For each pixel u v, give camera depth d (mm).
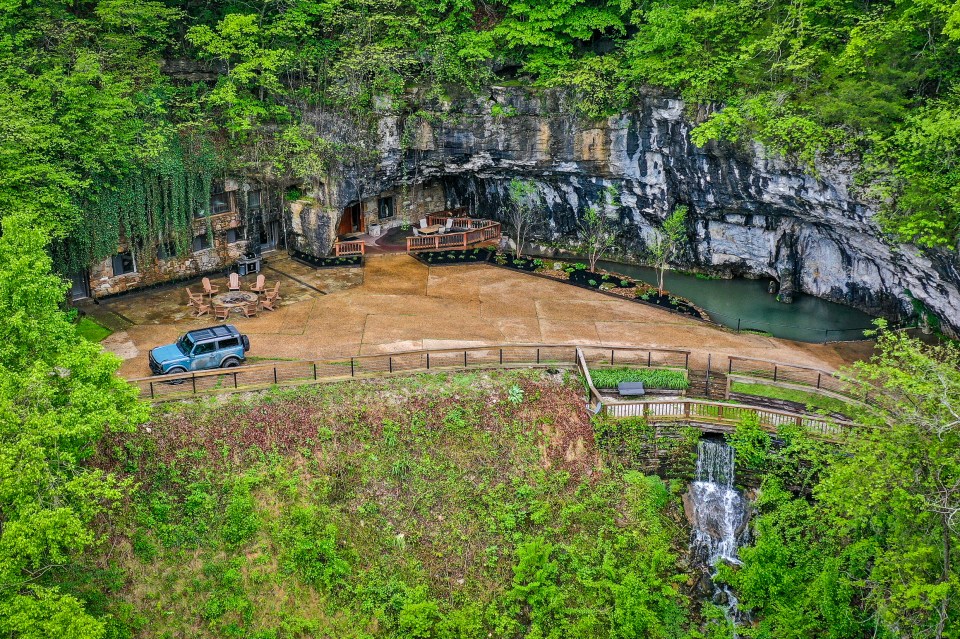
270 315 37406
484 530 27625
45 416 20297
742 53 36625
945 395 20094
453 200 50125
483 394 30562
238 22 39406
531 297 40031
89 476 20703
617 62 40031
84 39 38031
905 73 31188
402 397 30078
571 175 43250
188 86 42188
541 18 41219
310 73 41500
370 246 46281
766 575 26703
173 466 26969
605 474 29531
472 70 41812
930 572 21359
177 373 29547
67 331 23688
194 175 39719
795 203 36562
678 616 26828
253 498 26844
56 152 33750
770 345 36062
